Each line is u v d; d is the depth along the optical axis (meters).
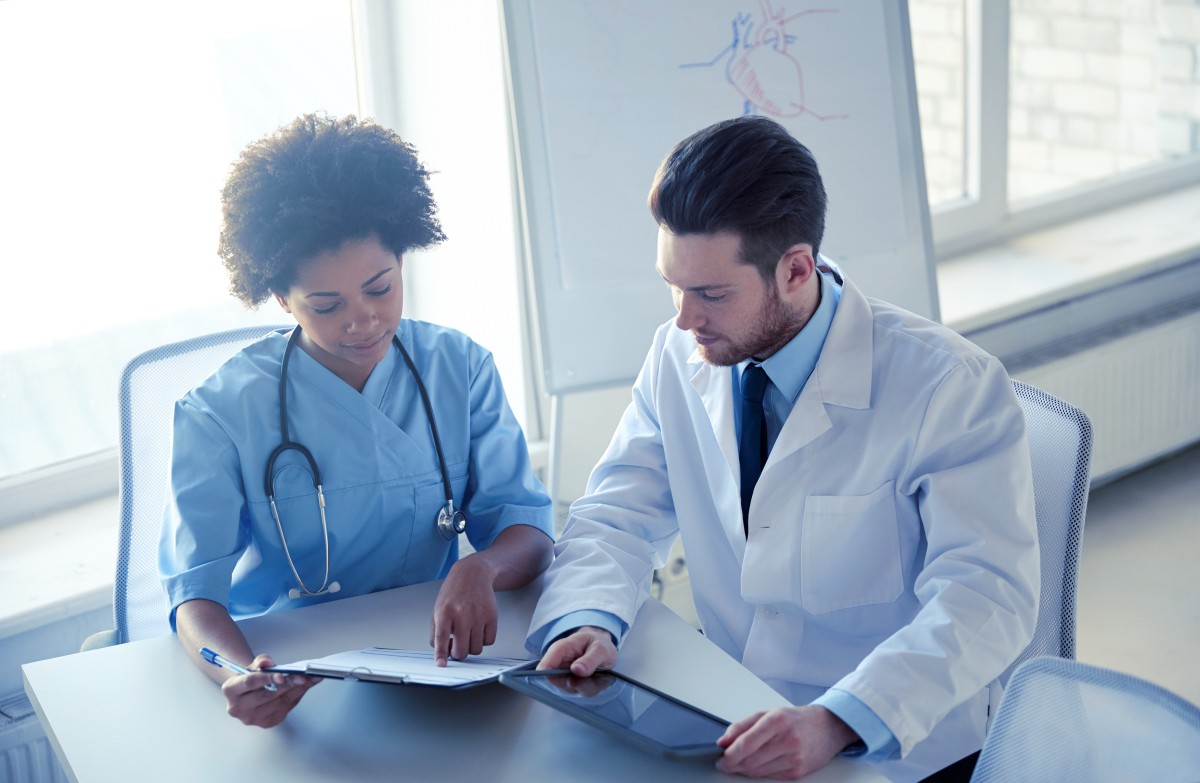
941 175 2.96
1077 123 3.16
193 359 1.53
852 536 1.28
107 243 2.04
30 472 2.06
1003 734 0.97
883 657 1.10
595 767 1.01
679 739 1.00
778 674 1.33
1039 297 2.68
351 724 1.09
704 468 1.42
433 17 2.13
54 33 1.93
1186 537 2.76
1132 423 2.93
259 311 2.21
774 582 1.31
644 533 1.44
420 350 1.44
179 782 1.01
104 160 2.01
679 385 1.45
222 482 1.31
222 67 2.09
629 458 1.48
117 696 1.15
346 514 1.37
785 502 1.30
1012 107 3.02
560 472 2.18
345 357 1.32
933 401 1.24
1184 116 3.38
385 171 1.27
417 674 1.06
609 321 1.95
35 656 1.83
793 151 1.21
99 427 2.11
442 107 2.19
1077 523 1.31
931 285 2.09
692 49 1.93
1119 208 3.28
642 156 1.92
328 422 1.35
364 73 2.22
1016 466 1.23
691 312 1.24
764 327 1.25
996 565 1.18
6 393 2.01
